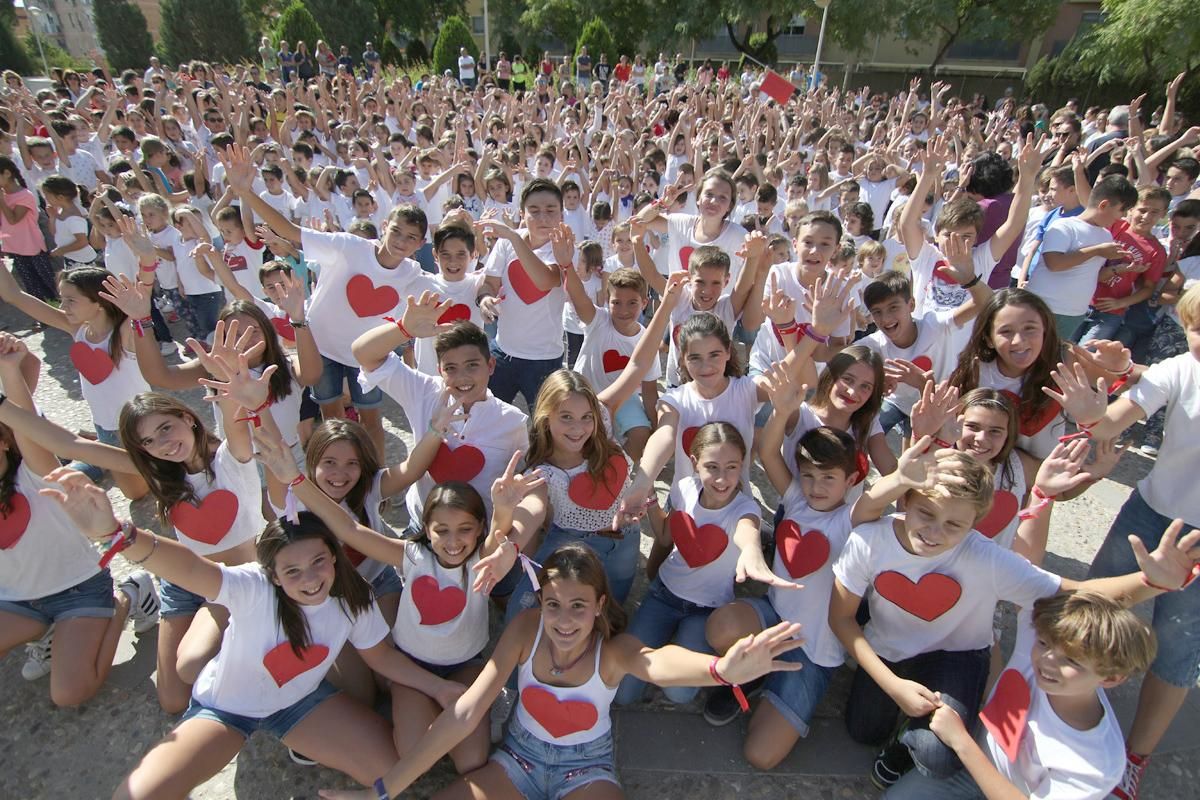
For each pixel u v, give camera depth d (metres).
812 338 2.64
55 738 2.56
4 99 9.96
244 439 2.67
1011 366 2.90
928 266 4.26
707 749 2.57
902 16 26.84
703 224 4.48
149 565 2.12
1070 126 9.55
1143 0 18.78
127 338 3.59
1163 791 2.45
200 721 2.23
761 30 35.69
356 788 2.41
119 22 32.03
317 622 2.30
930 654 2.46
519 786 2.22
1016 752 2.07
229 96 11.88
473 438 2.97
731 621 2.54
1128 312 4.64
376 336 2.89
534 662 2.27
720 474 2.59
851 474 2.62
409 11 35.59
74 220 5.82
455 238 4.05
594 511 2.84
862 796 2.42
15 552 2.55
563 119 13.45
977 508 2.13
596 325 3.86
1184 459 2.32
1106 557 2.62
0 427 2.51
